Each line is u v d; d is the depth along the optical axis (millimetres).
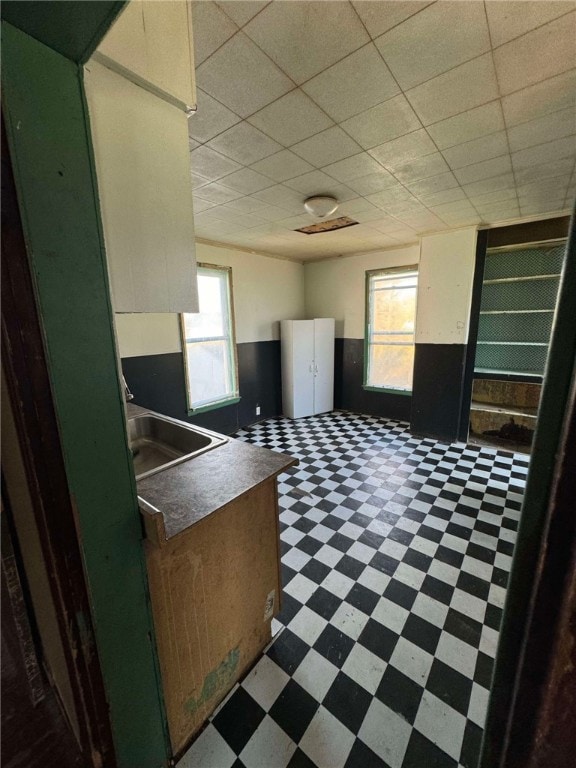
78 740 947
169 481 1289
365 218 3141
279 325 4977
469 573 1920
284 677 1364
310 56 1229
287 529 2338
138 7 854
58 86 608
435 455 3574
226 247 4086
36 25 545
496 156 1980
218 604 1220
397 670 1387
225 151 1893
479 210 2953
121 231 890
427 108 1535
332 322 5031
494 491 2838
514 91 1430
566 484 308
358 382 5109
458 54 1232
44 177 606
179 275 1042
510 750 387
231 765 1098
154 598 979
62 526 712
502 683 395
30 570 934
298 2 1021
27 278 606
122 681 879
